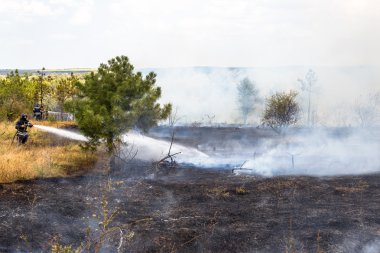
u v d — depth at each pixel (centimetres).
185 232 886
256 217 1007
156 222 954
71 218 959
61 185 1291
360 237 861
